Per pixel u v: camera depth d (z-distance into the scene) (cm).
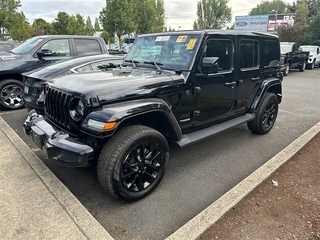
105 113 241
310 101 807
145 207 271
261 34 441
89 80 281
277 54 495
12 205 261
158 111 278
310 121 588
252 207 268
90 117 244
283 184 312
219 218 245
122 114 244
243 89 416
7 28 2569
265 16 4356
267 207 269
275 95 483
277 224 245
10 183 300
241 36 387
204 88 339
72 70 494
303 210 265
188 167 360
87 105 246
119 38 2675
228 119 413
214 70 312
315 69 1958
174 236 221
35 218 243
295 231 236
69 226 234
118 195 260
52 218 244
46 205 262
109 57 561
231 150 419
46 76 460
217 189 307
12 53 657
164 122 297
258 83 450
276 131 515
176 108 313
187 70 317
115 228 240
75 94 258
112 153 249
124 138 255
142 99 272
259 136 485
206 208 256
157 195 292
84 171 342
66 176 330
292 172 340
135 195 273
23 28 2656
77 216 244
